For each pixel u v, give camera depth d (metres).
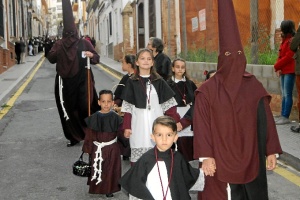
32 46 43.31
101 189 5.53
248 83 3.71
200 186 3.84
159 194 3.73
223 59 3.65
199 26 15.91
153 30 22.94
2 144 8.45
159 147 3.80
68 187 6.01
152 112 5.03
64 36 8.14
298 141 7.29
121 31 32.09
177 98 6.05
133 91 5.05
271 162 3.74
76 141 8.24
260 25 11.80
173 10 18.41
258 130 3.70
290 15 10.96
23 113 11.77
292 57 8.11
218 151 3.62
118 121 5.55
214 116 3.66
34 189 5.93
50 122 10.53
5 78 20.33
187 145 6.19
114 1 35.22
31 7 53.62
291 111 8.78
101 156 5.50
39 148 8.13
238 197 3.71
